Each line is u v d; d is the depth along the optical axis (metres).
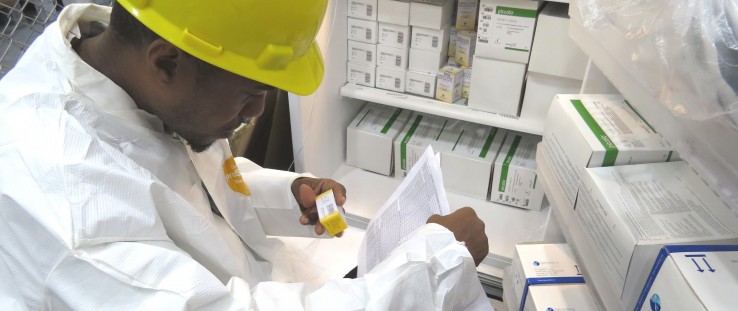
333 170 1.84
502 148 1.70
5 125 0.62
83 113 0.64
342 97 1.74
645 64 0.72
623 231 0.73
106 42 0.67
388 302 0.68
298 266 1.16
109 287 0.56
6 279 0.62
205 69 0.63
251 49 0.63
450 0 1.50
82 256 0.55
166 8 0.60
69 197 0.56
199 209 0.85
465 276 0.75
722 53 0.58
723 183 0.63
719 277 0.61
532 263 1.17
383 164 1.81
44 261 0.56
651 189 0.80
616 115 0.94
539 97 1.43
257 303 0.66
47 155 0.58
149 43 0.63
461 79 1.57
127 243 0.58
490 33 1.38
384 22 1.53
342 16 1.56
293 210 1.11
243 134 1.62
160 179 0.76
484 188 1.70
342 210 1.08
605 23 0.84
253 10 0.60
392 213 1.00
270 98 1.72
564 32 1.28
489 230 1.60
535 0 1.29
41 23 1.11
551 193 1.05
